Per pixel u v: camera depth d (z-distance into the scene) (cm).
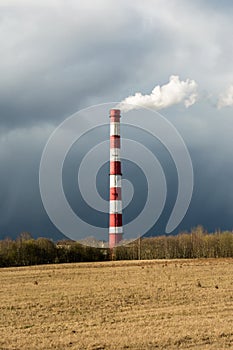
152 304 2794
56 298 3069
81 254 8619
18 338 1923
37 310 2634
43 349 1738
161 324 2169
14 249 8194
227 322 2191
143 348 1728
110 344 1775
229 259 7662
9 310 2641
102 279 4303
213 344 1780
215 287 3509
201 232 10331
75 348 1728
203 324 2139
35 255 8269
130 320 2305
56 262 8356
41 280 4378
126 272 5069
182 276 4422
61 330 2091
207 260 7319
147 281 4012
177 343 1791
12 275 5012
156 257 9762
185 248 10106
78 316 2439
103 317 2394
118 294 3198
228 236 10212
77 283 3984
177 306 2716
